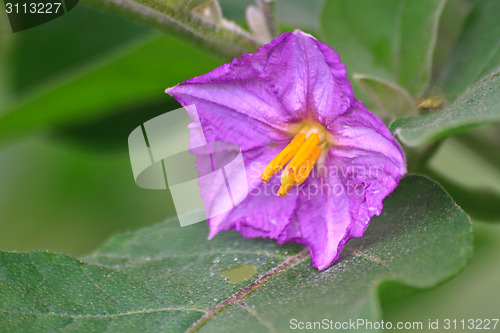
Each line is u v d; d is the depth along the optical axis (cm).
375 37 30
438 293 31
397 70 29
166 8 28
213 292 27
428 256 26
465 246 26
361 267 26
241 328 26
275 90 28
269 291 27
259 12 28
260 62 27
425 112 28
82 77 31
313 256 27
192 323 26
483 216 29
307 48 27
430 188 27
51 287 27
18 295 26
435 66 31
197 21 28
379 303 25
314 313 26
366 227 27
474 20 29
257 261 28
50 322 26
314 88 27
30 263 27
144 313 27
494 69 29
